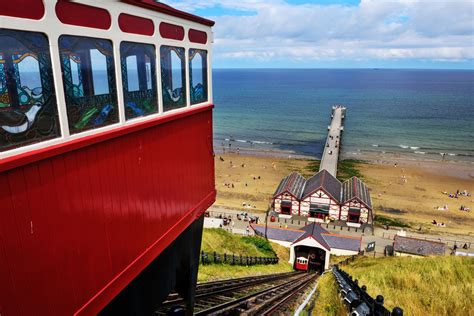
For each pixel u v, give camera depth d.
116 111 4.98
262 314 8.68
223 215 42.84
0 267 3.51
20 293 3.73
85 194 4.51
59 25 3.97
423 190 53.31
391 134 93.19
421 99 175.50
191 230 7.78
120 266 5.26
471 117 119.38
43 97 3.90
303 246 30.20
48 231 4.02
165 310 8.34
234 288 11.65
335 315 8.86
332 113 123.88
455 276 12.73
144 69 5.51
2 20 3.37
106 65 4.75
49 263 4.06
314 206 41.56
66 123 4.17
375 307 6.58
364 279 13.19
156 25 5.65
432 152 75.69
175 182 6.68
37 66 3.81
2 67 3.45
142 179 5.64
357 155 73.38
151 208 5.95
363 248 34.91
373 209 45.78
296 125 110.50
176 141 6.58
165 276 6.94
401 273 13.37
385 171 62.38
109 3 4.63
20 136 3.67
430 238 37.94
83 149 4.43
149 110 5.72
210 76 7.74
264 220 41.72
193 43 6.85
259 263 21.80
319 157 73.56
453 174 61.56
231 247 22.94
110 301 5.18
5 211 3.52
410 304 9.84
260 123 114.69
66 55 4.12
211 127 8.06
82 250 4.52
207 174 8.09
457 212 45.53
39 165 3.84
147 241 5.89
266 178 58.53
